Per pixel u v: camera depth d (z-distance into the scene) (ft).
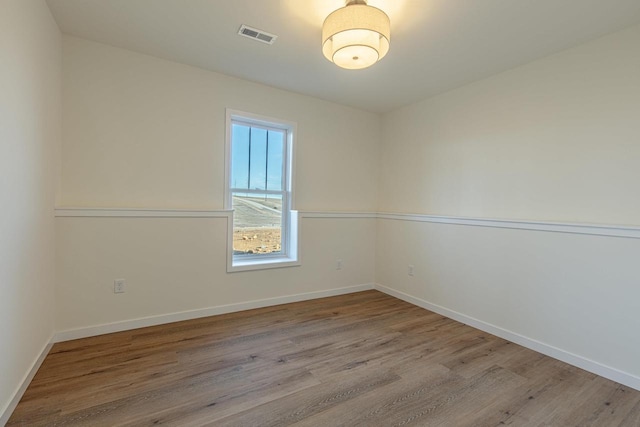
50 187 7.37
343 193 13.24
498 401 6.05
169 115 9.47
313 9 6.73
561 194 8.05
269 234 11.92
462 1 6.25
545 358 7.80
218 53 8.87
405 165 12.87
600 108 7.36
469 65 9.04
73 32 7.96
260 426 5.19
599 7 6.29
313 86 11.03
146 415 5.38
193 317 9.82
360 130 13.62
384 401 5.94
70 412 5.40
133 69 8.92
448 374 6.97
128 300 8.83
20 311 5.72
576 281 7.47
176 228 9.46
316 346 8.20
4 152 4.94
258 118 10.96
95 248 8.35
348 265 13.25
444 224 10.84
